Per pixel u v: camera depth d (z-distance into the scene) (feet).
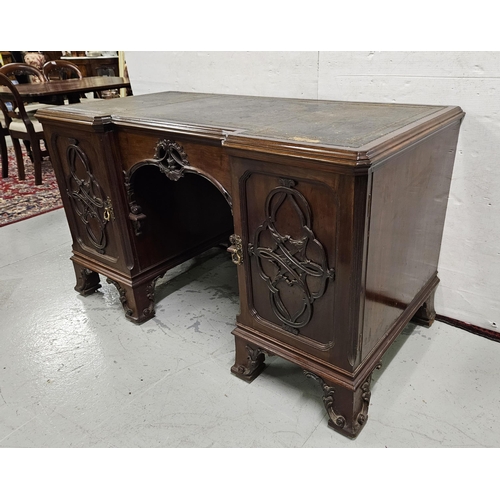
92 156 4.73
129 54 6.63
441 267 4.94
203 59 5.88
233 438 3.80
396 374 4.39
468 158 4.29
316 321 3.63
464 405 4.00
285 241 3.46
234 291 6.07
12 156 13.84
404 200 3.55
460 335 4.93
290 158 3.02
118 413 4.12
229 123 3.83
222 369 4.63
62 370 4.70
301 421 3.95
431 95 4.29
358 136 3.13
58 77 16.71
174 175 4.25
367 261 3.20
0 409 4.23
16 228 8.43
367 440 3.72
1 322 5.57
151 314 5.53
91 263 5.65
